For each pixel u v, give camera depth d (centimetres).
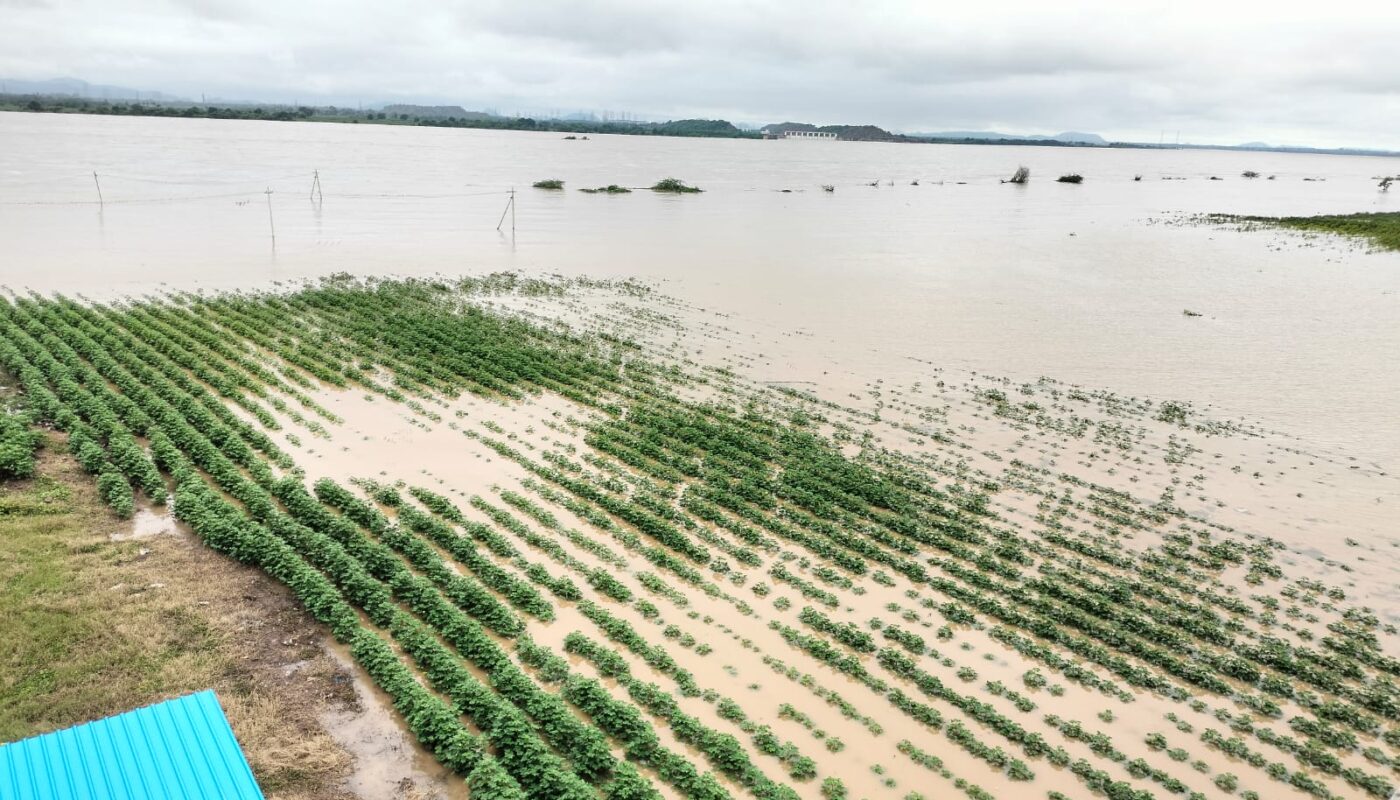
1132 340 4588
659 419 3150
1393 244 8244
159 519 2267
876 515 2531
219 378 3272
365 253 6206
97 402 2850
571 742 1532
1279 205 14100
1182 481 2845
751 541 2364
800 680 1786
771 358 4044
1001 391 3691
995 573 2267
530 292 5122
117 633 1781
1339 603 2173
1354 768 1617
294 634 1825
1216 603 2147
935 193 15388
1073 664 1903
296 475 2570
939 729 1673
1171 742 1681
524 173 15275
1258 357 4300
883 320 4859
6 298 4331
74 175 10750
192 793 1104
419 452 2814
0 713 1534
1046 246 8156
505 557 2197
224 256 5819
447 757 1464
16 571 1955
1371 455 3091
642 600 2034
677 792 1466
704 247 7281
